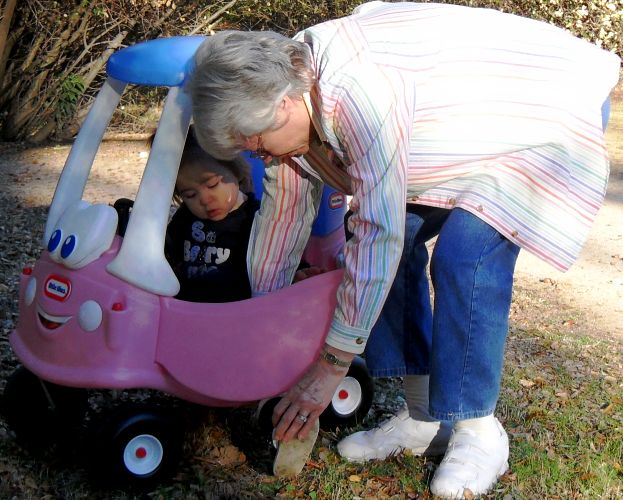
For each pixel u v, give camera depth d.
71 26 6.92
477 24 1.88
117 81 2.20
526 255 4.82
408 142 1.72
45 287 2.01
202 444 2.35
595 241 5.04
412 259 2.18
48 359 1.98
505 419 2.63
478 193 1.91
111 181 5.89
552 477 2.27
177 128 1.93
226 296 2.28
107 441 2.01
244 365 2.00
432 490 2.13
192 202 2.25
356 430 2.48
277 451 2.03
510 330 3.57
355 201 1.75
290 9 7.69
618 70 2.04
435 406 2.05
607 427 2.62
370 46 1.74
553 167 1.91
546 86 1.90
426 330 2.23
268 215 2.13
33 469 2.19
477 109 1.86
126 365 1.93
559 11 8.85
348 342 1.83
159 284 1.94
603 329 3.70
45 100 7.16
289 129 1.71
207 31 7.41
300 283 2.03
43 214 4.99
